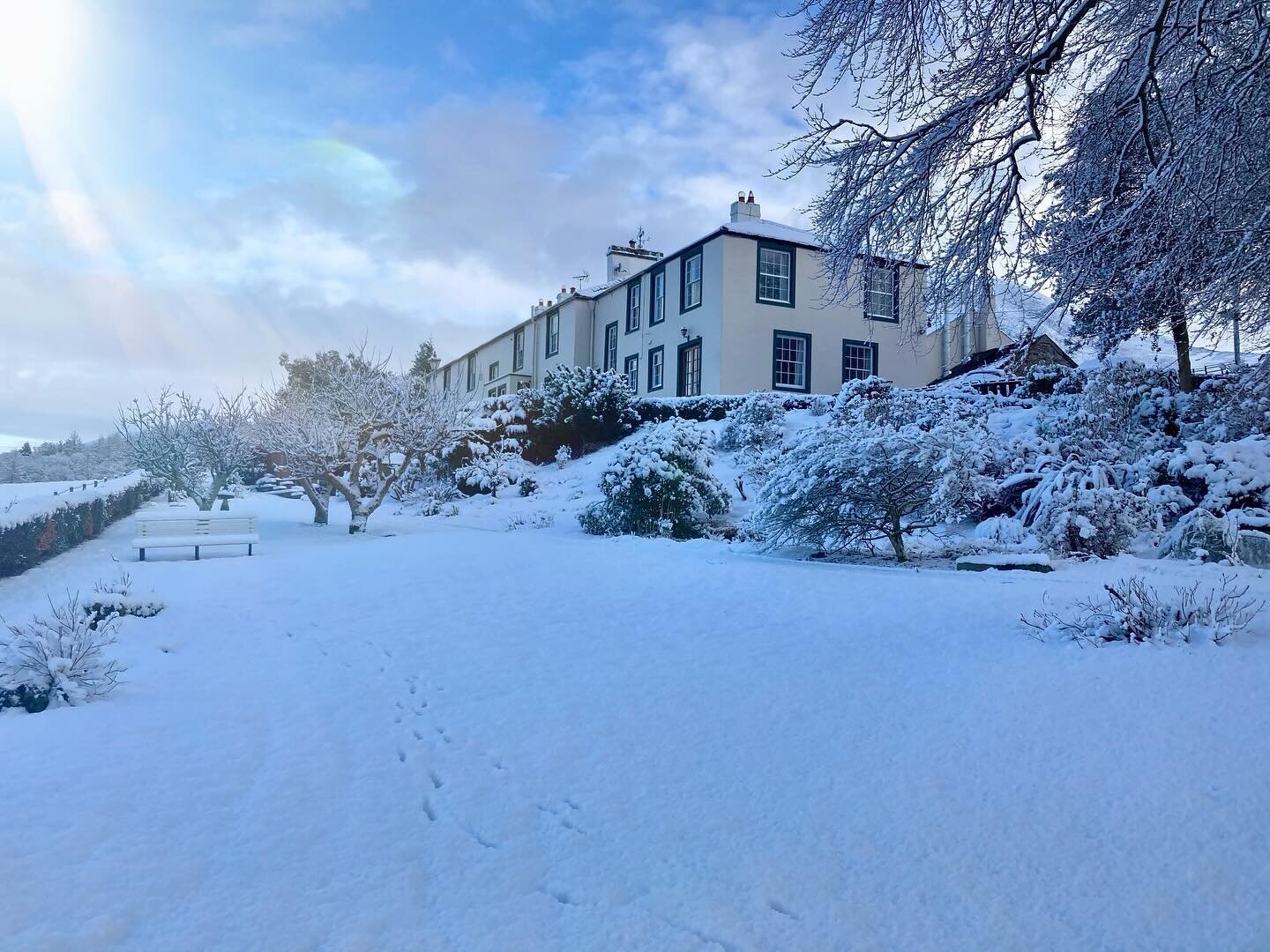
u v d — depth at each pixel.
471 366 49.09
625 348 31.95
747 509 17.28
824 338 26.80
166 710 5.19
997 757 4.00
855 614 7.16
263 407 19.48
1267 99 6.47
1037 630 6.00
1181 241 6.59
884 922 2.78
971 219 7.11
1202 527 9.91
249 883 3.09
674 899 2.94
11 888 3.03
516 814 3.67
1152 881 2.96
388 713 5.09
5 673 5.36
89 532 16.25
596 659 6.05
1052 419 15.75
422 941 2.71
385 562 11.54
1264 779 3.57
